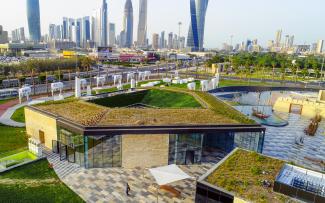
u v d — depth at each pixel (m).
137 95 67.62
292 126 63.72
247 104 84.75
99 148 37.31
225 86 103.81
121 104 62.84
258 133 42.12
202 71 167.12
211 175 27.25
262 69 166.12
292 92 101.75
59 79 112.44
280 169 28.94
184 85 101.50
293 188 23.73
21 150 42.47
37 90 94.06
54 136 42.44
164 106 62.47
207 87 93.00
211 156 42.78
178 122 40.75
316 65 153.00
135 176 36.06
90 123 38.34
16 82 102.69
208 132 39.91
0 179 33.56
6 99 78.25
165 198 31.28
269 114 73.56
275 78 143.88
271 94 99.44
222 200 24.53
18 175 34.88
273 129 60.78
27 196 30.41
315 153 47.94
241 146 41.97
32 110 46.56
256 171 27.98
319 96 80.44
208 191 25.30
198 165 40.28
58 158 40.53
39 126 45.72
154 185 33.72
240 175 27.48
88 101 54.75
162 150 39.06
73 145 38.62
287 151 48.38
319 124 66.44
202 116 44.62
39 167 37.34
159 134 38.25
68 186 32.91
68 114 43.00
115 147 37.72
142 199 30.86
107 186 33.31
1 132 50.47
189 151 40.28
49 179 34.31
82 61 150.50
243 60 163.38
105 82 115.00
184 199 31.30
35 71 132.12
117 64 194.38
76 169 37.25
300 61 171.50
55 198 30.31
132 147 38.00
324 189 24.14
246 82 125.19
